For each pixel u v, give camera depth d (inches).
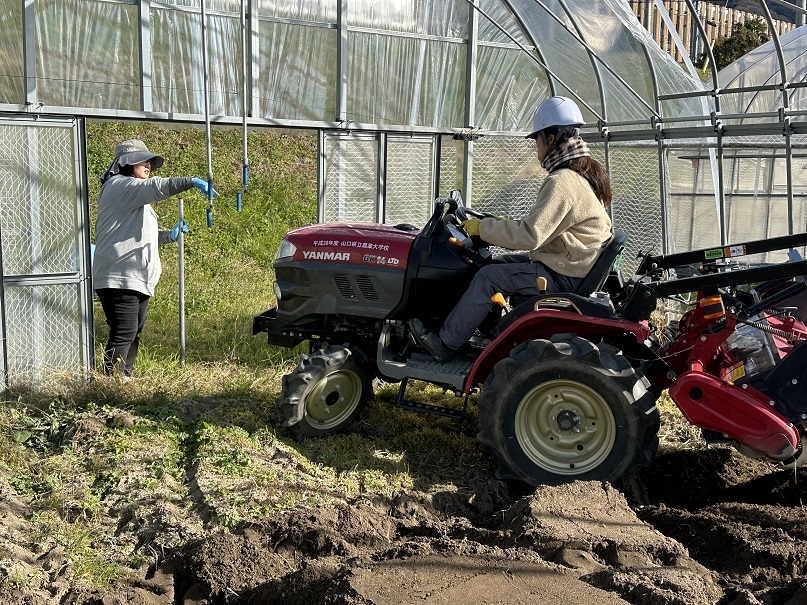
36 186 231.3
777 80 416.2
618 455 176.4
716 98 286.2
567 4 300.0
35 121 229.1
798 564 142.4
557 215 180.5
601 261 186.5
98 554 151.2
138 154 242.1
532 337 190.9
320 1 271.4
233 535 150.9
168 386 235.9
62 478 180.9
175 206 434.6
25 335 233.8
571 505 157.3
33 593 136.0
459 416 195.6
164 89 252.2
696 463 196.9
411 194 299.4
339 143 282.2
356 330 219.0
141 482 176.7
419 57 291.3
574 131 188.2
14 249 230.4
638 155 320.2
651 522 161.6
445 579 127.2
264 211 450.9
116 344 241.1
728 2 609.6
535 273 188.9
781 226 406.6
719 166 282.5
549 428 181.6
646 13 664.4
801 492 182.1
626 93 318.3
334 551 149.2
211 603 136.5
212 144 496.7
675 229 394.0
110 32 241.6
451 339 191.8
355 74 281.1
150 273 242.7
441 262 202.1
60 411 215.8
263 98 268.2
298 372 205.9
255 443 199.6
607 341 191.5
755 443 168.4
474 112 304.7
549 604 120.3
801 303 198.8
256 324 227.0
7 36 226.8
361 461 194.7
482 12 281.1
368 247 207.5
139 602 135.1
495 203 314.0
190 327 303.0
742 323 178.7
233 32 260.8
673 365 189.6
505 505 179.9
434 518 168.7
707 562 148.5
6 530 157.2
